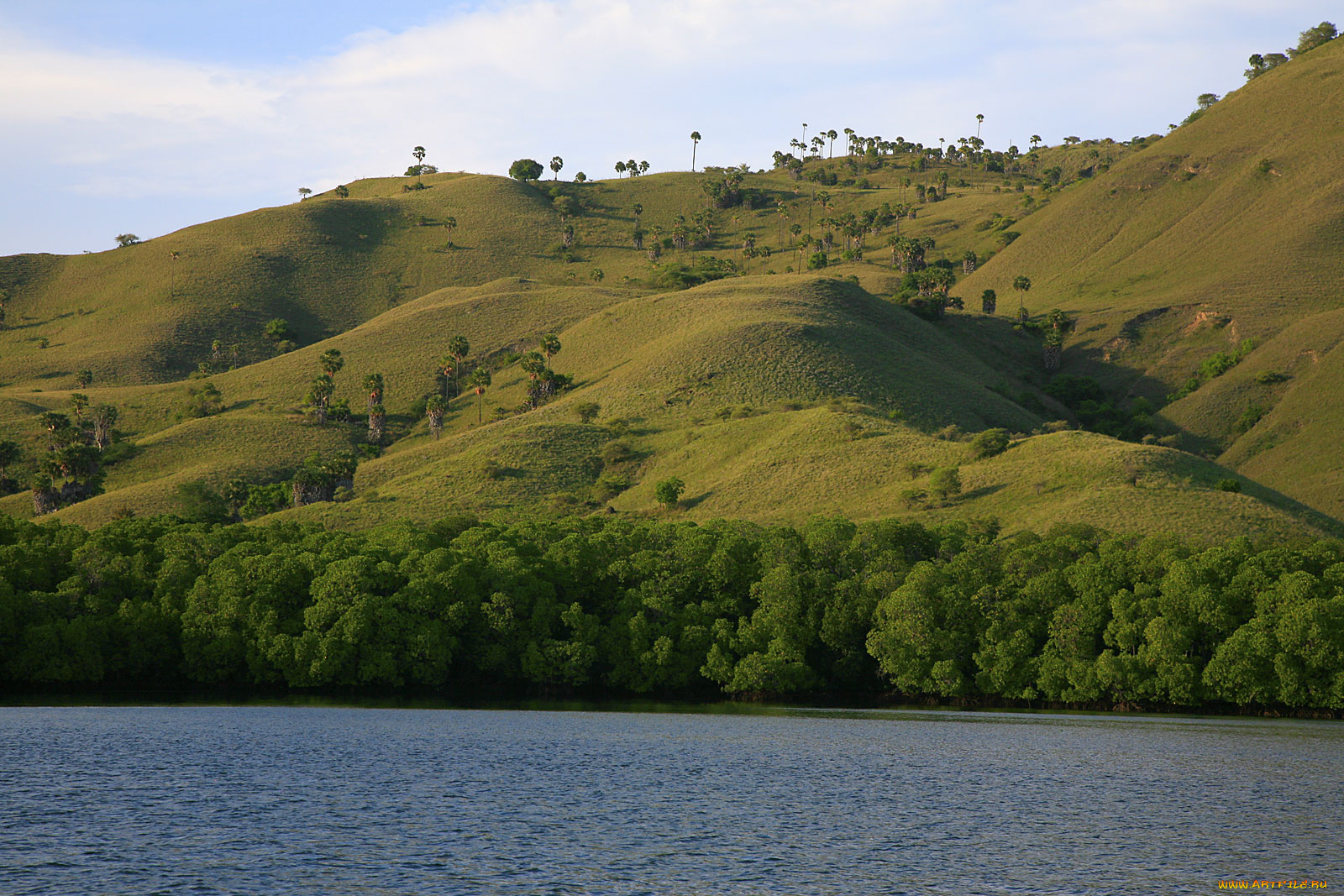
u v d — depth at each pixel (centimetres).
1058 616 8219
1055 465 12669
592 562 9594
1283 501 12106
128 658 8475
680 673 8956
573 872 3706
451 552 9262
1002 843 4241
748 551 9581
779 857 3975
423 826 4303
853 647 8919
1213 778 5591
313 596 8738
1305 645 7431
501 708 8544
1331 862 4003
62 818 4266
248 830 4172
